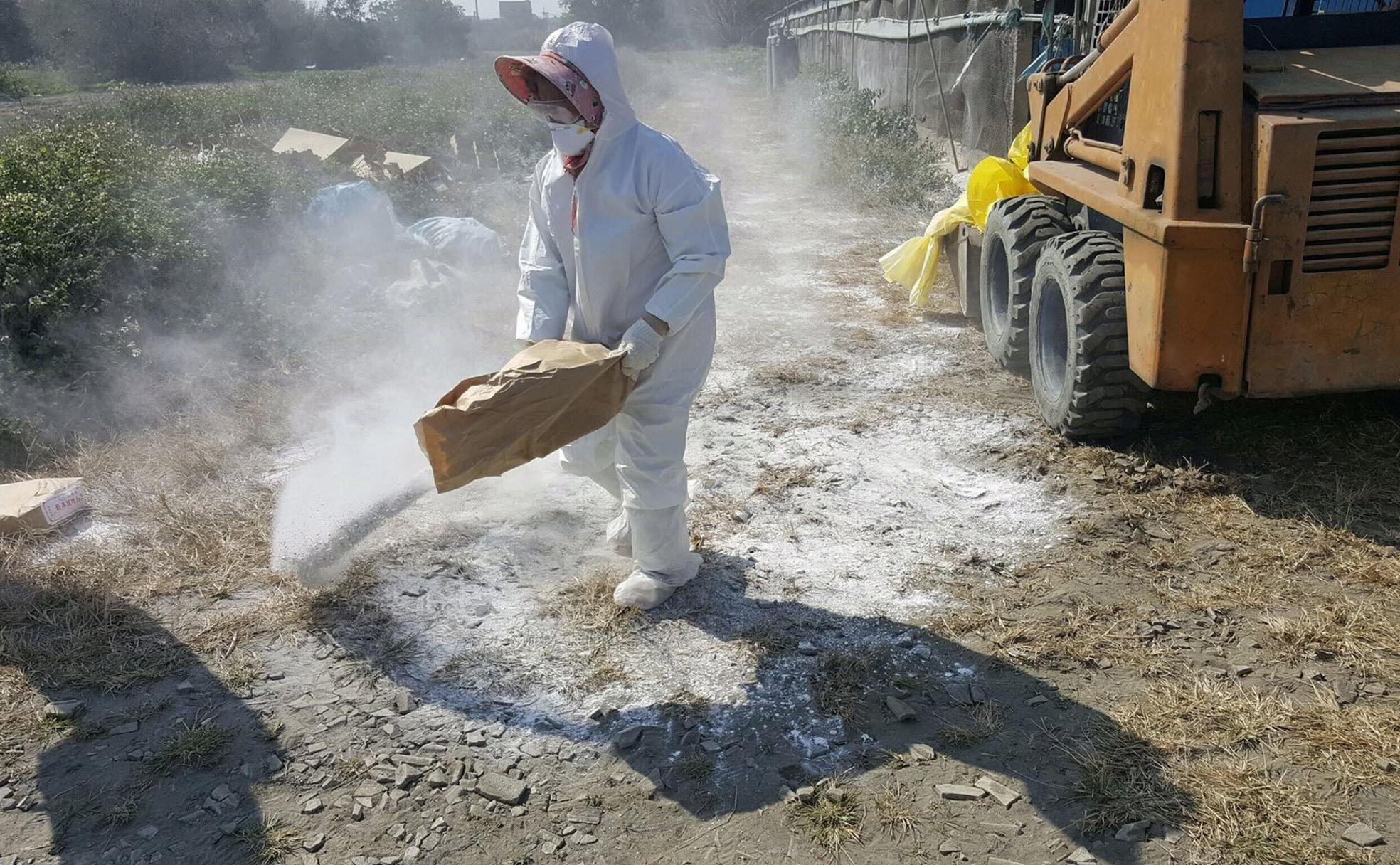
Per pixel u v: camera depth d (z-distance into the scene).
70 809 2.79
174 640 3.54
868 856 2.59
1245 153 3.90
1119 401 4.68
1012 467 4.76
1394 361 4.00
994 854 2.58
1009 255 5.71
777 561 4.00
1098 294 4.61
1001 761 2.89
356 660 3.42
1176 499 4.32
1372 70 4.04
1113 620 3.53
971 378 5.99
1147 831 2.61
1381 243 3.86
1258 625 3.46
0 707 3.21
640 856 2.62
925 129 15.33
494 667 3.37
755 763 2.92
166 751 2.99
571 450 3.75
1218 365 4.05
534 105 3.08
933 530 4.22
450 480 2.91
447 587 3.84
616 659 3.41
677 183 3.13
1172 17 3.91
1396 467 4.41
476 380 3.02
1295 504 4.20
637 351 3.15
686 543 3.75
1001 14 11.34
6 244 6.00
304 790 2.85
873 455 4.96
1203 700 3.08
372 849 2.64
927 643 3.45
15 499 4.30
